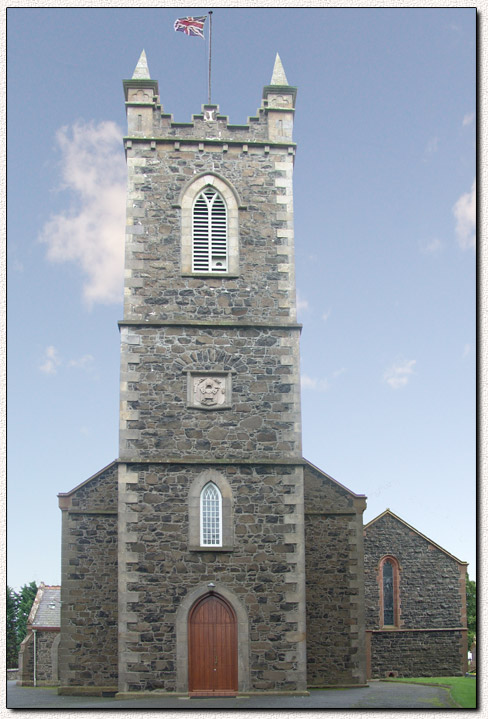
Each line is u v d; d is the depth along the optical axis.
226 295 25.12
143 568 22.84
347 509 27.89
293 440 24.09
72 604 26.39
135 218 25.48
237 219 25.73
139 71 26.67
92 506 27.14
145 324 24.53
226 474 23.64
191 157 26.14
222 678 22.47
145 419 23.89
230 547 23.11
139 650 22.38
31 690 31.22
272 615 22.84
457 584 39.31
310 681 26.53
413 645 38.22
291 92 26.97
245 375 24.47
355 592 27.31
